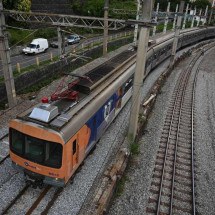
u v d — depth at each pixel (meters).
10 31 36.06
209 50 50.88
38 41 34.38
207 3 81.75
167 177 13.61
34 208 10.91
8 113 18.56
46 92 23.23
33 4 42.97
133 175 13.55
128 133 15.91
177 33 32.09
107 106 15.37
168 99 24.25
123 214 11.15
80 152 12.16
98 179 12.92
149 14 12.84
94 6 53.53
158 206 11.49
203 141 17.56
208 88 28.23
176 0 68.81
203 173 14.31
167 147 16.19
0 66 25.61
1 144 15.01
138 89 14.62
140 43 13.54
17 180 12.33
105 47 35.66
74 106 12.29
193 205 11.73
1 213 10.51
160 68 34.03
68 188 12.11
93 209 10.94
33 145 10.67
